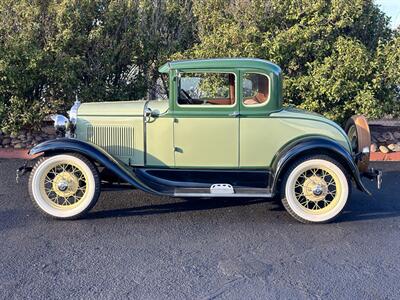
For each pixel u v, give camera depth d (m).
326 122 5.31
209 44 8.03
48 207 5.04
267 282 3.80
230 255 4.30
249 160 5.30
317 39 8.12
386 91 8.16
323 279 3.87
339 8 7.96
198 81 5.25
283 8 8.23
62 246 4.43
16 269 3.97
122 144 5.40
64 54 7.75
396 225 5.08
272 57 8.02
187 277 3.87
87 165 5.00
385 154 7.85
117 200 5.75
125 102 5.74
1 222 4.98
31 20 7.66
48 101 8.06
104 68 8.25
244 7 8.34
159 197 5.89
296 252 4.38
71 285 3.72
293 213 5.08
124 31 8.47
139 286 3.72
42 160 5.00
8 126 7.72
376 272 4.00
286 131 5.25
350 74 7.86
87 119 5.40
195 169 5.35
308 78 7.94
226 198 5.90
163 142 5.32
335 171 5.04
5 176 6.64
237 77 5.15
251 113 5.21
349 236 4.77
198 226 4.98
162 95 8.84
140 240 4.60
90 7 8.09
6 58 7.38
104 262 4.12
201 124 5.25
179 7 9.10
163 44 8.82
